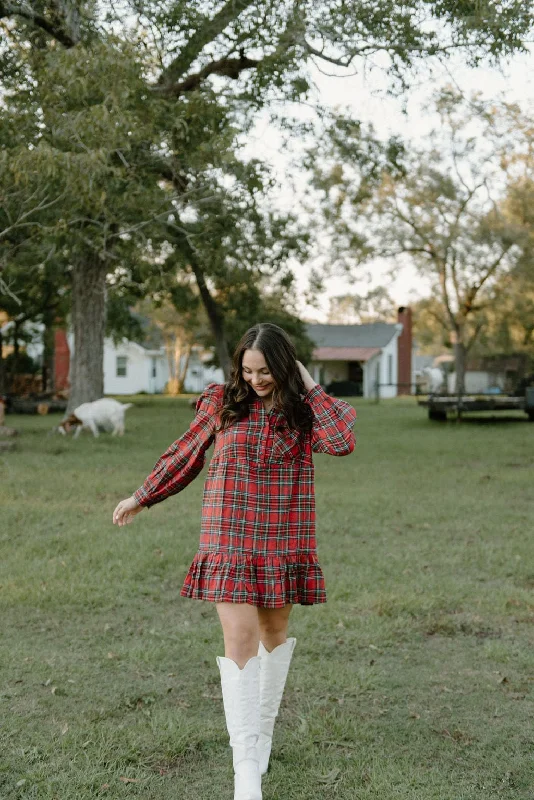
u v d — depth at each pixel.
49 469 11.72
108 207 11.88
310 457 2.99
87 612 5.19
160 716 3.59
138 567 6.20
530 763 3.21
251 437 2.88
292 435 2.88
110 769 3.11
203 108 11.32
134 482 10.58
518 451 15.41
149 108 11.09
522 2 10.29
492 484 10.95
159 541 7.07
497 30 10.46
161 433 18.08
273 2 11.43
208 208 12.53
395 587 5.75
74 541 7.10
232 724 2.79
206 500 2.94
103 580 5.84
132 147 11.49
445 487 10.66
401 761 3.23
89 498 9.35
